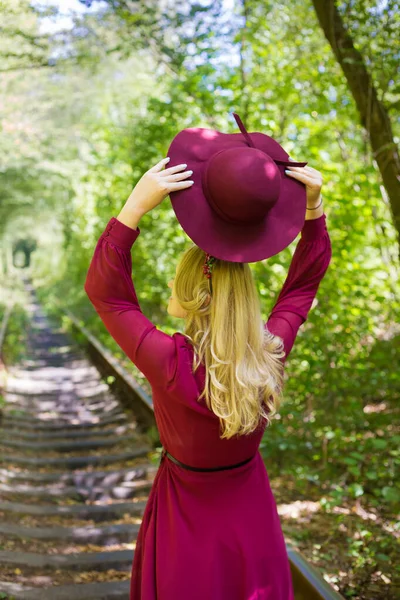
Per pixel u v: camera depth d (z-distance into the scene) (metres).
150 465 6.44
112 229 1.63
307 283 1.92
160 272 10.07
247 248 1.61
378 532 4.16
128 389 8.91
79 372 13.15
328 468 5.33
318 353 5.69
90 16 7.66
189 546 1.67
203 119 8.11
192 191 1.61
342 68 4.57
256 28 6.57
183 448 1.70
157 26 7.31
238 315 1.63
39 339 19.45
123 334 1.64
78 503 5.70
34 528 4.71
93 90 13.56
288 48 6.50
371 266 5.89
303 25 6.22
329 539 4.18
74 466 6.63
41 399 10.32
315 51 6.26
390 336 6.09
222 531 1.68
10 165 18.12
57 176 21.91
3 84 12.48
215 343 1.62
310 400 5.96
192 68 7.49
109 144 12.64
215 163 1.58
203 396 1.65
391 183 4.50
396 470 4.69
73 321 19.66
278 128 6.68
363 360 5.63
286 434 5.67
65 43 8.03
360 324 5.73
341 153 6.40
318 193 1.79
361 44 4.59
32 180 21.80
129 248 1.64
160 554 1.70
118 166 12.48
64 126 16.55
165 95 8.88
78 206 20.72
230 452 1.70
